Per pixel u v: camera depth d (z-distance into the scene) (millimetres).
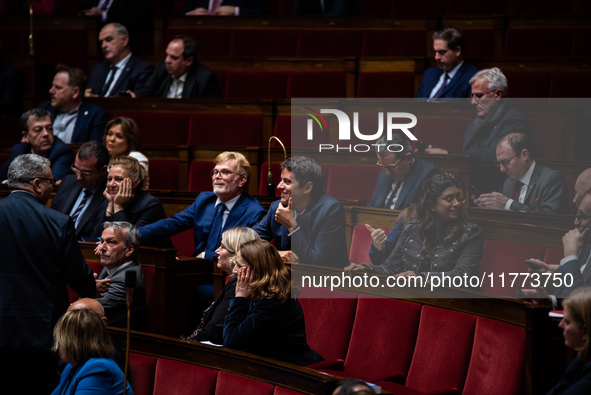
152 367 8375
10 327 8484
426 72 14836
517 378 7434
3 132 17641
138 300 9812
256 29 19188
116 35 17766
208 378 7914
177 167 15039
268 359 7438
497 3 19109
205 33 19422
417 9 19688
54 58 20359
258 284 7816
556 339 7320
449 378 8023
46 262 8633
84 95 17188
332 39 18516
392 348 8547
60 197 11922
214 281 10039
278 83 17547
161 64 17266
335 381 6754
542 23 17062
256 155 14250
